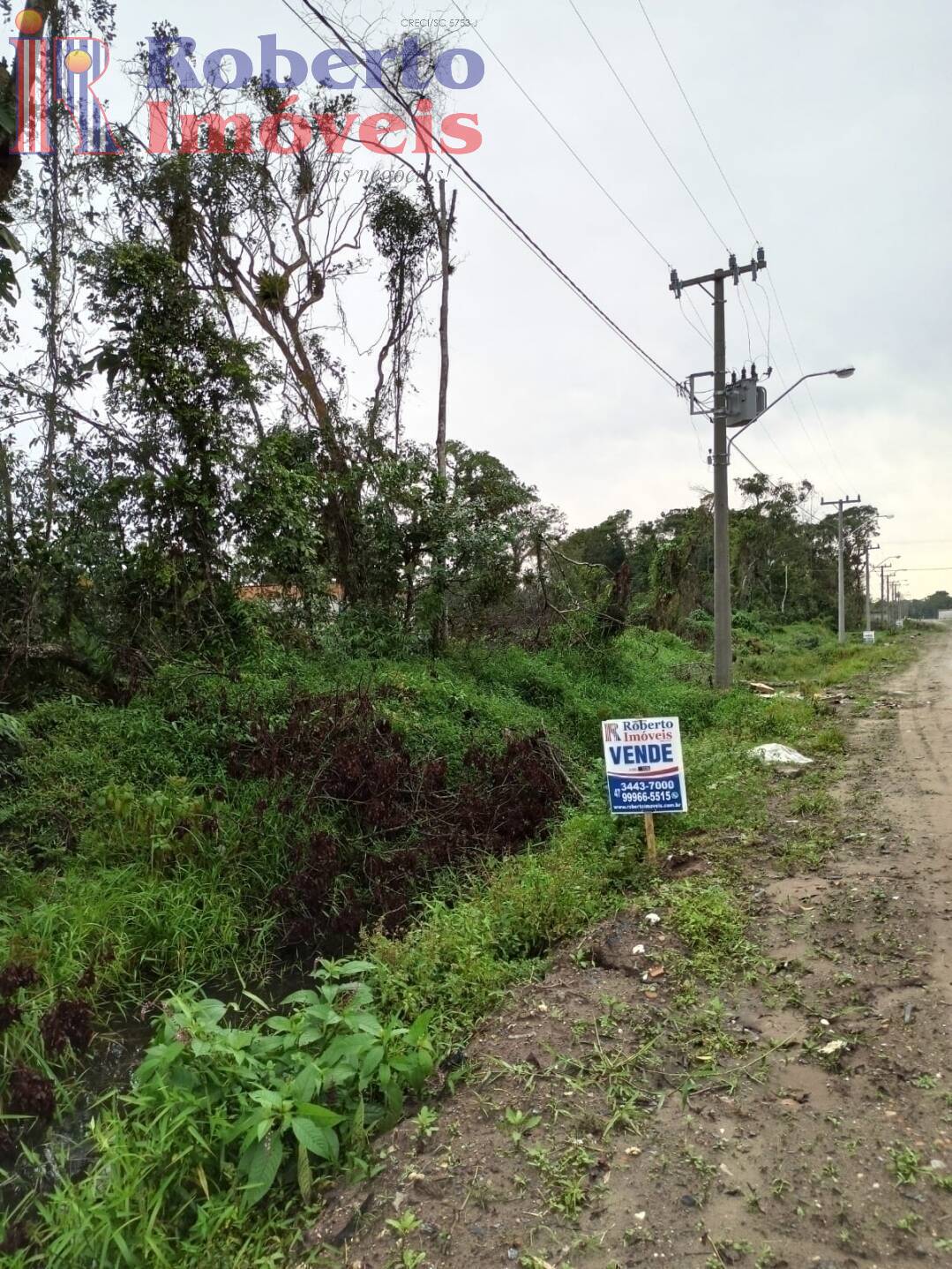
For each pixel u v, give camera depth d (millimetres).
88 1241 2504
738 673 19625
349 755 6500
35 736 7363
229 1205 2629
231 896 5531
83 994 4320
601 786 7340
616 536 41062
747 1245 2291
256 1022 4281
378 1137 2959
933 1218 2350
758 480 45719
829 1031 3367
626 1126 2848
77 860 5656
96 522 9312
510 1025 3613
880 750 9227
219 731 7441
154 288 9539
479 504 14547
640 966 4059
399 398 16016
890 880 4969
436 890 5547
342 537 13320
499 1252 2338
